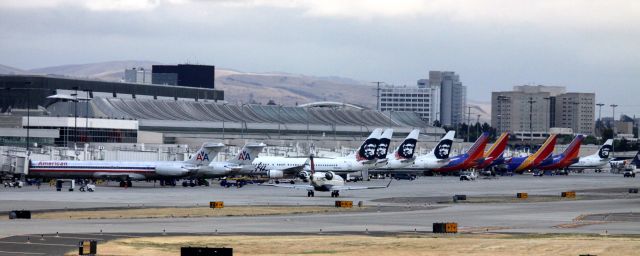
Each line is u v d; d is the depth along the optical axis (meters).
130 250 123.94
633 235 151.12
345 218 183.25
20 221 166.38
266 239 137.50
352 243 132.75
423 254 121.50
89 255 119.25
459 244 131.12
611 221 183.75
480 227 167.38
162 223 165.88
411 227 164.75
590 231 160.00
